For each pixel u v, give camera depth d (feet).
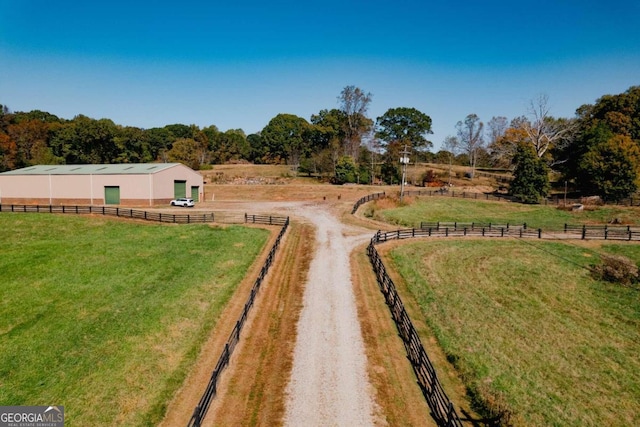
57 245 103.50
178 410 44.14
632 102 246.27
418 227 148.56
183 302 69.72
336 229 138.10
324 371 52.19
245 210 172.96
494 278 94.48
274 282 83.92
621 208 180.86
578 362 59.67
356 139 298.76
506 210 191.21
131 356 53.06
